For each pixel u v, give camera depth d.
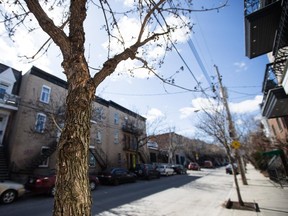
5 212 7.21
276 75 8.47
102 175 16.25
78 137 1.70
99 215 7.02
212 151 50.41
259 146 21.61
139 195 11.06
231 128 13.45
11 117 15.73
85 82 1.94
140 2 3.38
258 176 21.50
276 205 7.95
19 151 14.52
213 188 13.73
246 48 9.53
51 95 17.41
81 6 2.38
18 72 16.91
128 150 26.95
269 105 9.88
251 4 7.54
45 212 7.27
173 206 8.35
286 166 15.70
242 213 6.93
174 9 3.37
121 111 27.62
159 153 37.62
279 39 7.18
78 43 2.15
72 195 1.52
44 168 15.79
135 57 2.82
